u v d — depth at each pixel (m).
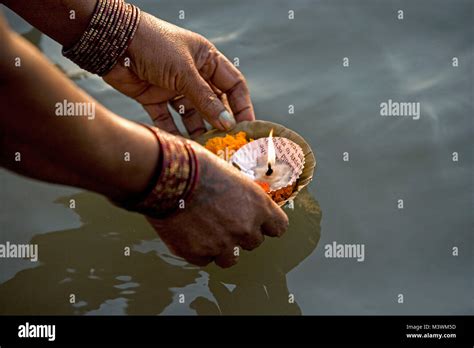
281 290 2.12
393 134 2.57
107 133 1.66
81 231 2.34
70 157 1.63
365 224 2.27
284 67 2.91
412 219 2.27
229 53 2.99
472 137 2.54
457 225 2.24
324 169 2.45
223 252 2.01
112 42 2.31
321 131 2.60
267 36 3.07
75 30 2.29
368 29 3.07
